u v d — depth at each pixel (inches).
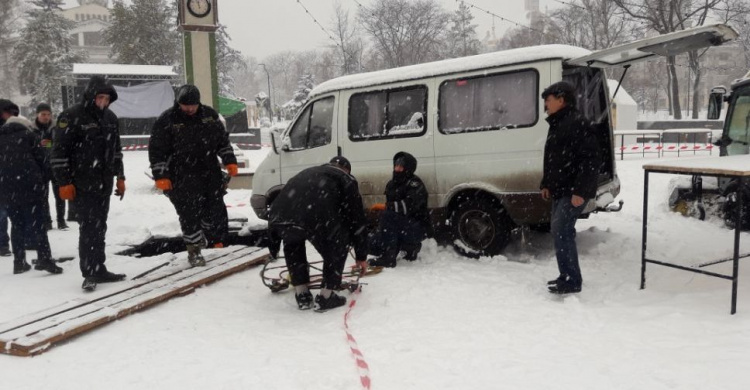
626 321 157.0
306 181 178.1
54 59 1870.1
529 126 224.8
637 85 2301.9
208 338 156.2
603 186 238.7
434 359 135.2
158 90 1143.0
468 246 244.2
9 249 268.7
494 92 234.7
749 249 233.0
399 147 255.6
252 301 192.2
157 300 186.4
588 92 242.7
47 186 245.9
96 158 197.2
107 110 204.5
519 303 177.5
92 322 162.6
